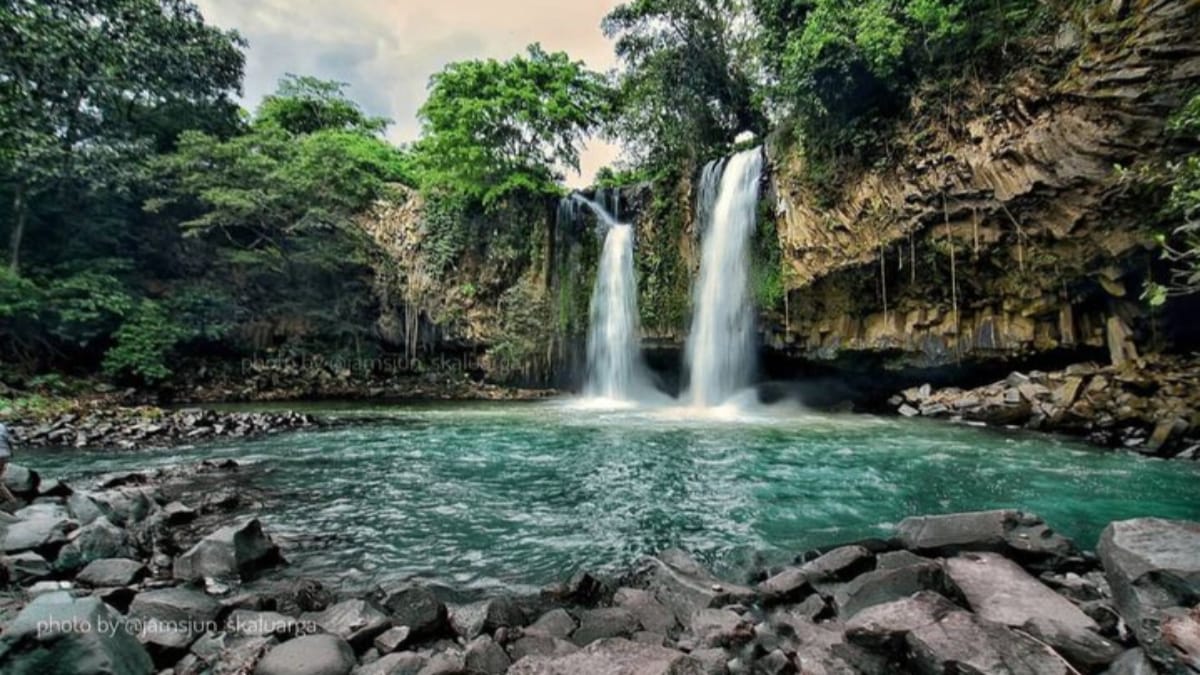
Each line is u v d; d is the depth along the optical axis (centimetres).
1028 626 321
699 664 292
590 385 2212
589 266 2200
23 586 409
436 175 2300
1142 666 276
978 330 1348
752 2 1564
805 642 343
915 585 369
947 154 1213
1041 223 1122
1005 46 1103
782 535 583
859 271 1434
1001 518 455
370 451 1061
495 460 980
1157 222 967
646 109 2002
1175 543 339
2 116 1616
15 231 1788
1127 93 922
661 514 662
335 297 2422
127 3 1984
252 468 903
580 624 364
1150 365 1105
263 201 2120
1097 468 862
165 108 2211
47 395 1574
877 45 1191
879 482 800
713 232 1831
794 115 1478
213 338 2095
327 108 3134
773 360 1791
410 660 304
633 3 1836
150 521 579
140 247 2112
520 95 2111
